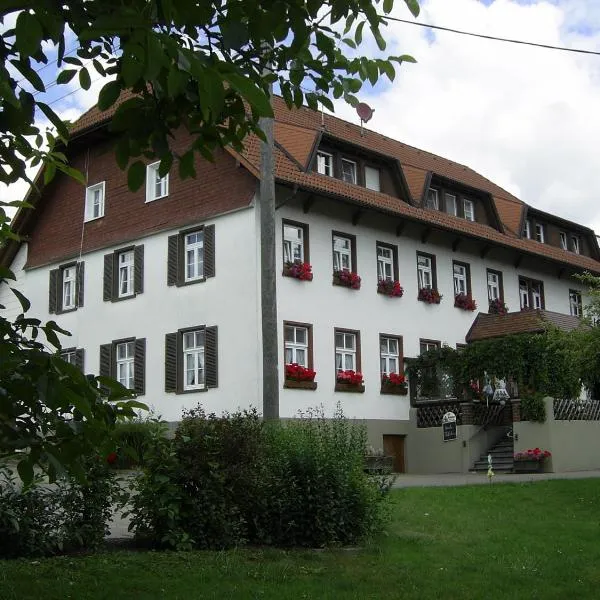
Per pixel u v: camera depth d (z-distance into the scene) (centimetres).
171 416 2509
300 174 2450
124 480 941
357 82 638
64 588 719
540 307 3453
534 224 3572
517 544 1077
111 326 2755
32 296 3083
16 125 462
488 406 2680
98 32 360
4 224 636
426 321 2886
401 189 2856
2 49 430
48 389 408
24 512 830
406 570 891
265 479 995
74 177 621
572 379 2508
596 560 981
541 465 2478
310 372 2420
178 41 418
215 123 486
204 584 778
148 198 2706
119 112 467
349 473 1054
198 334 2505
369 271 2697
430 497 1549
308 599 745
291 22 482
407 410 2744
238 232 2406
